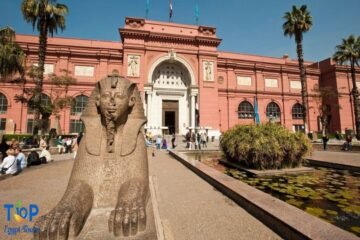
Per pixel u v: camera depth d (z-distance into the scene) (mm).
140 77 24500
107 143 2961
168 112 29328
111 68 25703
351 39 24984
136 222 2096
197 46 27031
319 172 7113
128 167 2920
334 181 5875
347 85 31469
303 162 8328
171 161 10227
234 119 28766
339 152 13016
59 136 18188
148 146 18000
